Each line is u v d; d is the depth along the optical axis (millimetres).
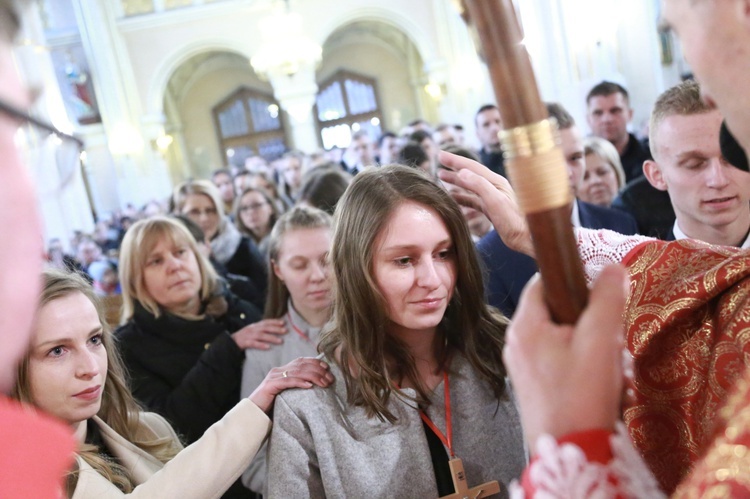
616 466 549
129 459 1396
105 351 1391
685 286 816
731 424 518
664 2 616
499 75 530
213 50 18609
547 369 569
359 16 16594
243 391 2053
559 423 560
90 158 16094
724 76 573
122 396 1521
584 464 543
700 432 761
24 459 465
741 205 1617
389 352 1281
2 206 424
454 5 554
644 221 2545
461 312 1307
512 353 594
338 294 1266
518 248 1196
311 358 1335
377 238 1201
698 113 1574
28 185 443
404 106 21750
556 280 560
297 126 16953
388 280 1203
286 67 14680
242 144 21719
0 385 439
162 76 16391
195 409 2082
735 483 485
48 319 1267
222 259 3961
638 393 837
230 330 2578
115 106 15914
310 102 16781
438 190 1254
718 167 1575
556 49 7668
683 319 810
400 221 1196
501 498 1284
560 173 541
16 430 475
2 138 434
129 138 16062
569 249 553
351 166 8391
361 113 21766
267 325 2127
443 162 1280
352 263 1221
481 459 1283
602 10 7535
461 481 1196
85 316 1315
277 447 1229
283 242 2066
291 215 2131
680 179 1644
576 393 560
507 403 1322
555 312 579
